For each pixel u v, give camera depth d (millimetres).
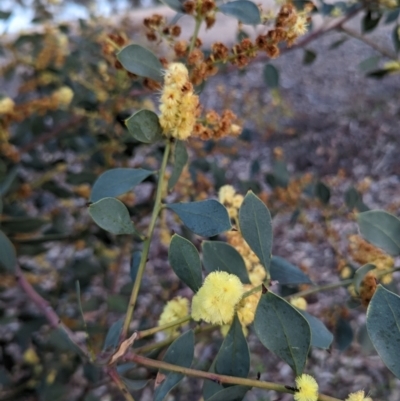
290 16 132
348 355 354
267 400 299
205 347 291
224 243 116
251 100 542
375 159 615
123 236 261
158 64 120
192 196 234
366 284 127
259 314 87
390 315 79
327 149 636
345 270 182
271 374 338
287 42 137
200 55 132
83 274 246
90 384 229
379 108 720
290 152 620
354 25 658
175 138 114
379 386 334
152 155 254
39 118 247
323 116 714
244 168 577
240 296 92
